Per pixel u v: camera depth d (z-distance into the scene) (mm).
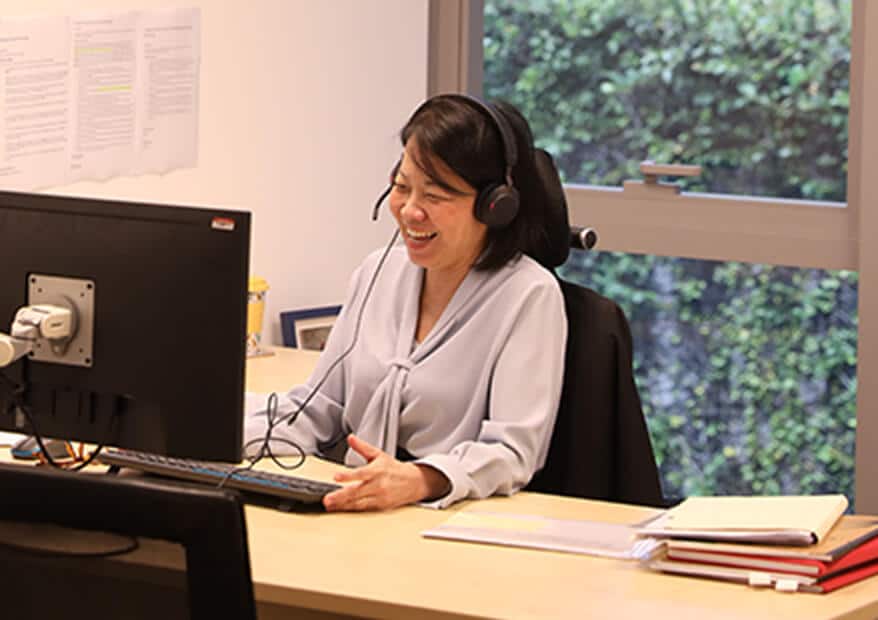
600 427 2410
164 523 1246
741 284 3965
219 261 1903
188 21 3355
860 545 1828
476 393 2381
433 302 2498
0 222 2006
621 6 4066
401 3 4059
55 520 1279
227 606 1256
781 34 3840
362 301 2600
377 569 1812
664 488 4133
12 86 2936
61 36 3035
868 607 1706
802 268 3867
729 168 3949
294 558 1847
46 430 2041
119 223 1946
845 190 3797
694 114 3984
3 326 2018
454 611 1663
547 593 1733
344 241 3959
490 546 1925
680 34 3982
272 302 3717
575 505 2188
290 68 3688
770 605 1697
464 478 2145
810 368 3893
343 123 3896
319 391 2592
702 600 1715
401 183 2375
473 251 2455
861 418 3688
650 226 4027
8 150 2947
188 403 1946
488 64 4285
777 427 3959
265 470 2309
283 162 3703
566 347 2445
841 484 3885
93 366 1979
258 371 3234
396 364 2443
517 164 2441
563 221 2496
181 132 3377
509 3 4238
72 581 1301
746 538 1812
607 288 4160
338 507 2049
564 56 4164
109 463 2191
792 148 3857
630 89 4074
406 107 4133
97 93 3141
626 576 1805
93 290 1963
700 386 4062
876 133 3604
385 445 2430
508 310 2385
